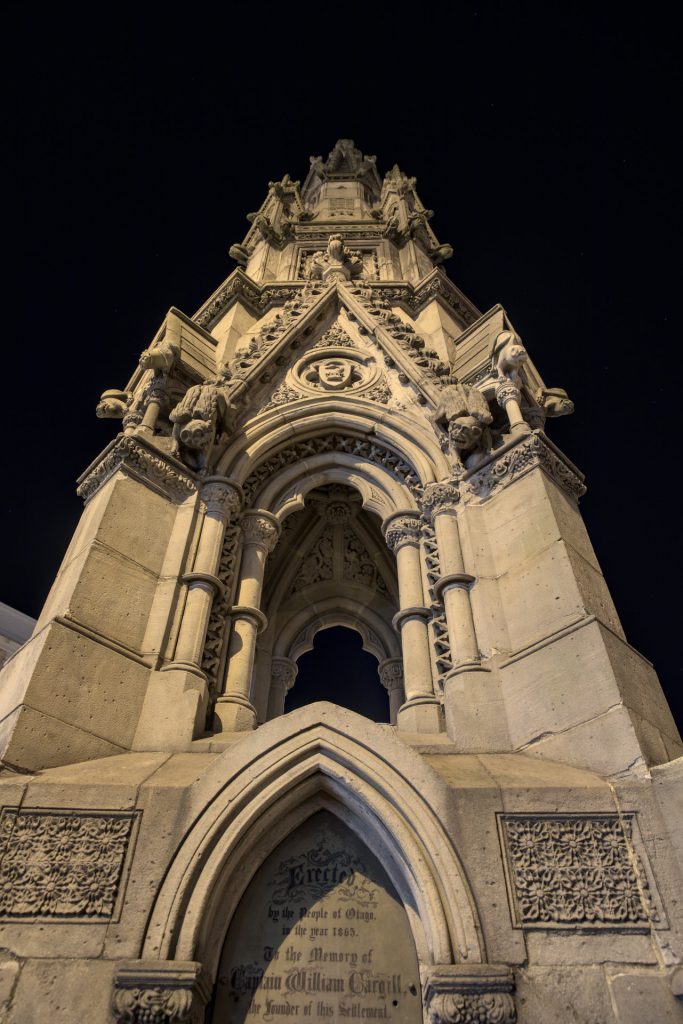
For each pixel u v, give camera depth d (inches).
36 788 163.8
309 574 422.9
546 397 350.6
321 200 722.2
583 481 276.1
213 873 153.9
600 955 140.3
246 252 606.9
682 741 199.9
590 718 184.9
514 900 147.9
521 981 136.3
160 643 224.2
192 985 135.3
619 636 211.6
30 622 546.0
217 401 301.9
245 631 254.7
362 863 170.6
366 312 392.5
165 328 383.9
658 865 150.7
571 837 157.2
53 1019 131.7
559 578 221.1
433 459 297.3
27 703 182.4
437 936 142.3
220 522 271.6
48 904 148.0
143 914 146.2
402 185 692.1
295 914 162.2
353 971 152.3
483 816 160.1
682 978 132.9
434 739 207.8
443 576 252.1
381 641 406.9
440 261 594.6
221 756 174.7
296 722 180.5
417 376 333.4
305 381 356.8
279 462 326.3
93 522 245.8
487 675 215.8
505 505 258.5
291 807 176.2
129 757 190.2
